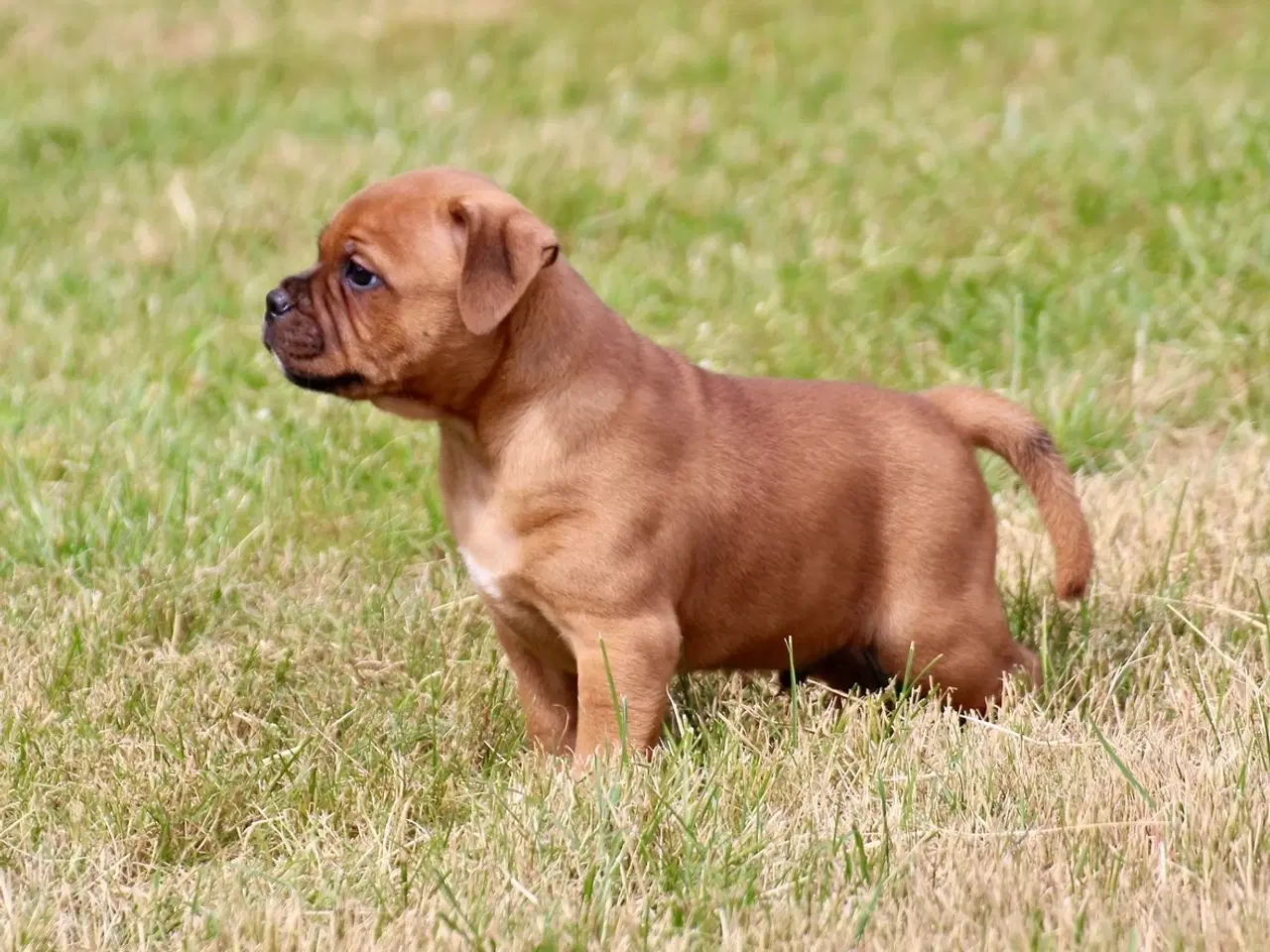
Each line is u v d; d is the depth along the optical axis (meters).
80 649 9.73
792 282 14.98
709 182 17.66
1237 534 11.01
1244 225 15.20
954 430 9.47
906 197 17.00
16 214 17.62
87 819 8.13
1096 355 13.65
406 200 8.46
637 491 8.38
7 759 8.57
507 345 8.36
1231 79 20.80
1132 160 16.98
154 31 26.61
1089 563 9.43
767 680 9.84
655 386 8.64
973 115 19.59
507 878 7.23
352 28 26.48
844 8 26.28
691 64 23.03
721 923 6.87
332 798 8.34
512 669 9.30
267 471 11.89
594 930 6.92
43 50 25.44
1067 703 9.05
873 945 6.60
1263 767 7.90
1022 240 15.54
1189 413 13.14
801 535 8.91
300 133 20.34
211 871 7.65
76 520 11.31
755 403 9.09
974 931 6.74
